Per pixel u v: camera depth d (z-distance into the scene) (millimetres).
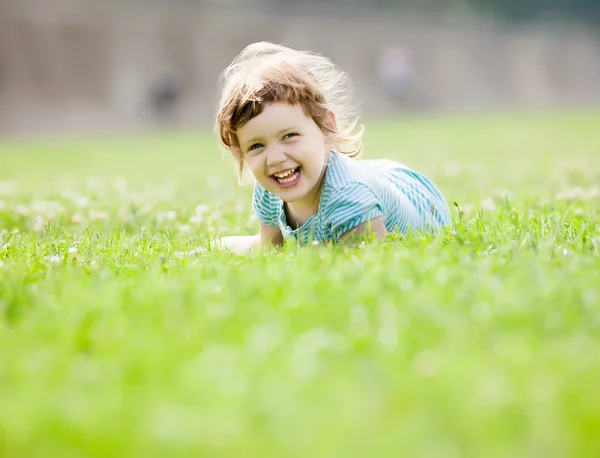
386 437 1592
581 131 18047
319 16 38188
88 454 1600
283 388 1829
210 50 34562
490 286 2531
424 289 2496
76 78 31219
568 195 5414
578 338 2082
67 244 4004
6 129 29344
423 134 19359
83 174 10812
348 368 1942
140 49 32844
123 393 1855
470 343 2064
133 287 2797
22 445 1645
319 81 3795
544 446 1549
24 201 6535
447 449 1550
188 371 1947
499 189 6398
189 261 3348
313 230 3830
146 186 8148
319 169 3668
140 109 32344
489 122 25406
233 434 1634
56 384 1936
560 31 46750
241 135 3654
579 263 2869
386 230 3842
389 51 37250
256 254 3328
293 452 1563
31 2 30703
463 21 43094
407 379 1863
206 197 6551
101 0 32406
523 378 1830
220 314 2361
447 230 3654
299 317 2318
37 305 2617
